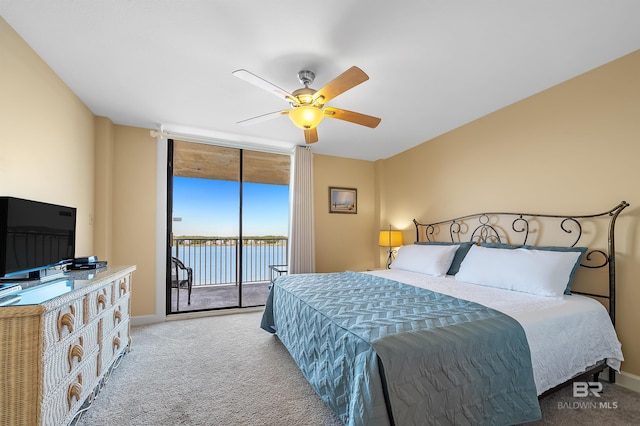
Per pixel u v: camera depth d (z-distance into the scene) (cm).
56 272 202
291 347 220
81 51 196
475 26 172
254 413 166
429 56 202
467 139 327
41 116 203
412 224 414
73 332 146
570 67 218
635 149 198
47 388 123
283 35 180
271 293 294
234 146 392
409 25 171
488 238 301
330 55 200
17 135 177
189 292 414
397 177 449
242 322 339
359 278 285
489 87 247
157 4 155
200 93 257
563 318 169
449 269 311
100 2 154
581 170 226
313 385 171
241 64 212
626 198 202
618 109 206
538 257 224
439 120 319
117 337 214
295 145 412
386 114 302
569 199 234
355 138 381
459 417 122
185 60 207
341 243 462
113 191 321
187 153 439
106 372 195
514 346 142
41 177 203
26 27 172
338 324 152
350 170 476
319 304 188
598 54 202
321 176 454
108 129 308
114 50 195
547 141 249
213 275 537
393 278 289
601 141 215
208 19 166
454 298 194
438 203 368
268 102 275
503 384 134
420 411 115
